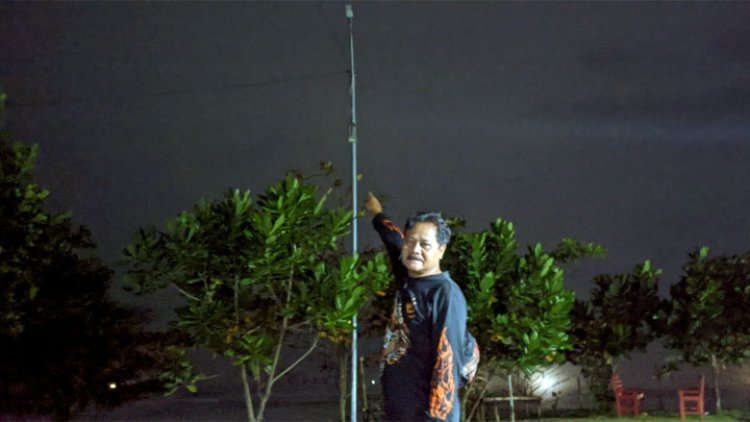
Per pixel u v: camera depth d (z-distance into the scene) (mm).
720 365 13844
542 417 13109
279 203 7438
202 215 7727
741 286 13500
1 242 8953
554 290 9164
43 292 9836
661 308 13445
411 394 2770
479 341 9445
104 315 10453
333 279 7660
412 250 2922
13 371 10094
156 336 9484
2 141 9125
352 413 8266
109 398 10961
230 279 8008
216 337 7762
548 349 9156
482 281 8898
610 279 13273
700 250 13695
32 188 9180
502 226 9641
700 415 12609
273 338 8148
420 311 2820
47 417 10781
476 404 10797
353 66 10570
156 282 7871
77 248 10484
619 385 13305
